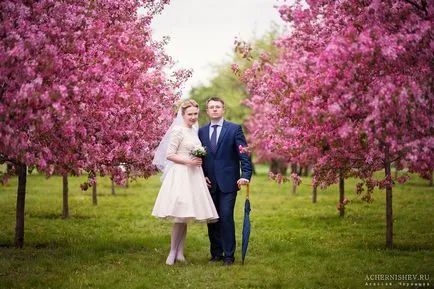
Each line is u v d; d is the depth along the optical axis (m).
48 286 6.46
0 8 6.46
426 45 5.71
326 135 6.69
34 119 5.70
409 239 10.12
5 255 8.27
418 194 19.14
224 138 7.89
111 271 7.20
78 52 6.89
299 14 8.23
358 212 14.41
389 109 5.26
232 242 7.82
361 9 6.67
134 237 10.24
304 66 6.53
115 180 8.84
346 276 7.10
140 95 7.96
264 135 9.16
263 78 8.40
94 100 7.03
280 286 6.61
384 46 5.30
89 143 7.48
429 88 5.58
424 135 5.61
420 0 6.31
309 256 8.40
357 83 5.62
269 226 12.03
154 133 9.24
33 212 13.87
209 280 6.88
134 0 9.62
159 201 7.60
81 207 15.30
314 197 17.44
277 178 9.10
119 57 7.84
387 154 8.30
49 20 6.95
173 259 7.77
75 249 8.72
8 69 5.87
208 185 7.92
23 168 8.99
